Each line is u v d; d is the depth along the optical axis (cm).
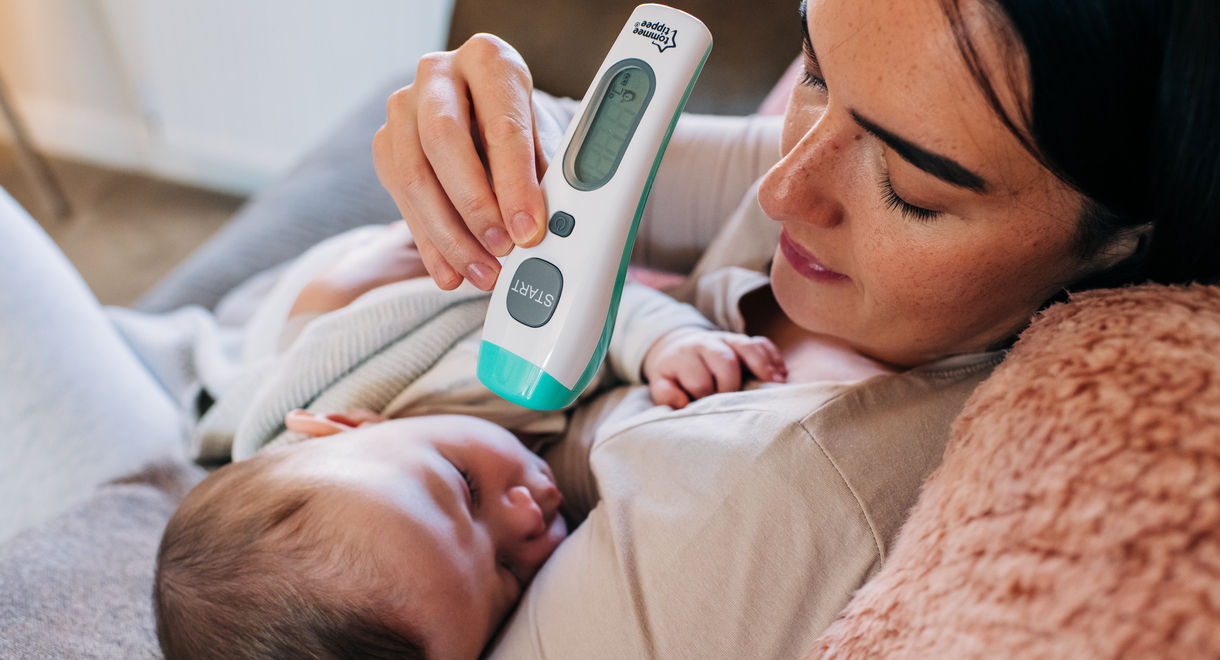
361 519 63
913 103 37
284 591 62
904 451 50
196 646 64
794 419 51
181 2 179
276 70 186
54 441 87
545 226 46
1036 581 29
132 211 204
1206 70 32
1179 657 24
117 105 206
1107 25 33
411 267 88
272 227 122
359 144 129
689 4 102
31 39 198
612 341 77
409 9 167
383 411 82
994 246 42
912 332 51
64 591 68
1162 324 32
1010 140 36
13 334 88
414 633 62
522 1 112
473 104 50
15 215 95
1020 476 32
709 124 85
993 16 34
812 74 47
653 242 90
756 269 75
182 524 68
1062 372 33
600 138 46
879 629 37
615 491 55
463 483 68
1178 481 27
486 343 47
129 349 103
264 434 83
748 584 47
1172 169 35
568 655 51
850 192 45
